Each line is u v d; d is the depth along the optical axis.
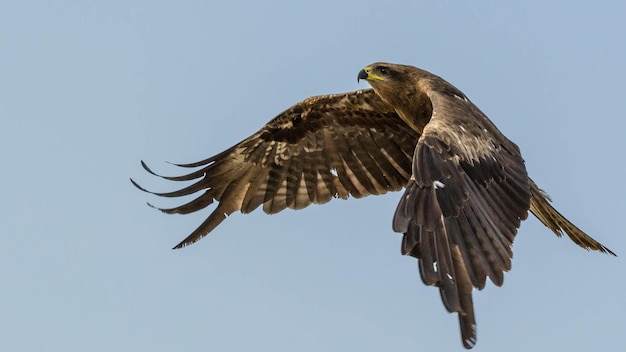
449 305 12.18
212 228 17.12
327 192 17.45
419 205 13.06
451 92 15.82
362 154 17.39
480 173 13.76
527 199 14.00
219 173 17.17
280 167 17.44
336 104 17.12
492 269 12.64
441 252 12.62
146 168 16.69
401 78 16.38
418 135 17.09
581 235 15.25
